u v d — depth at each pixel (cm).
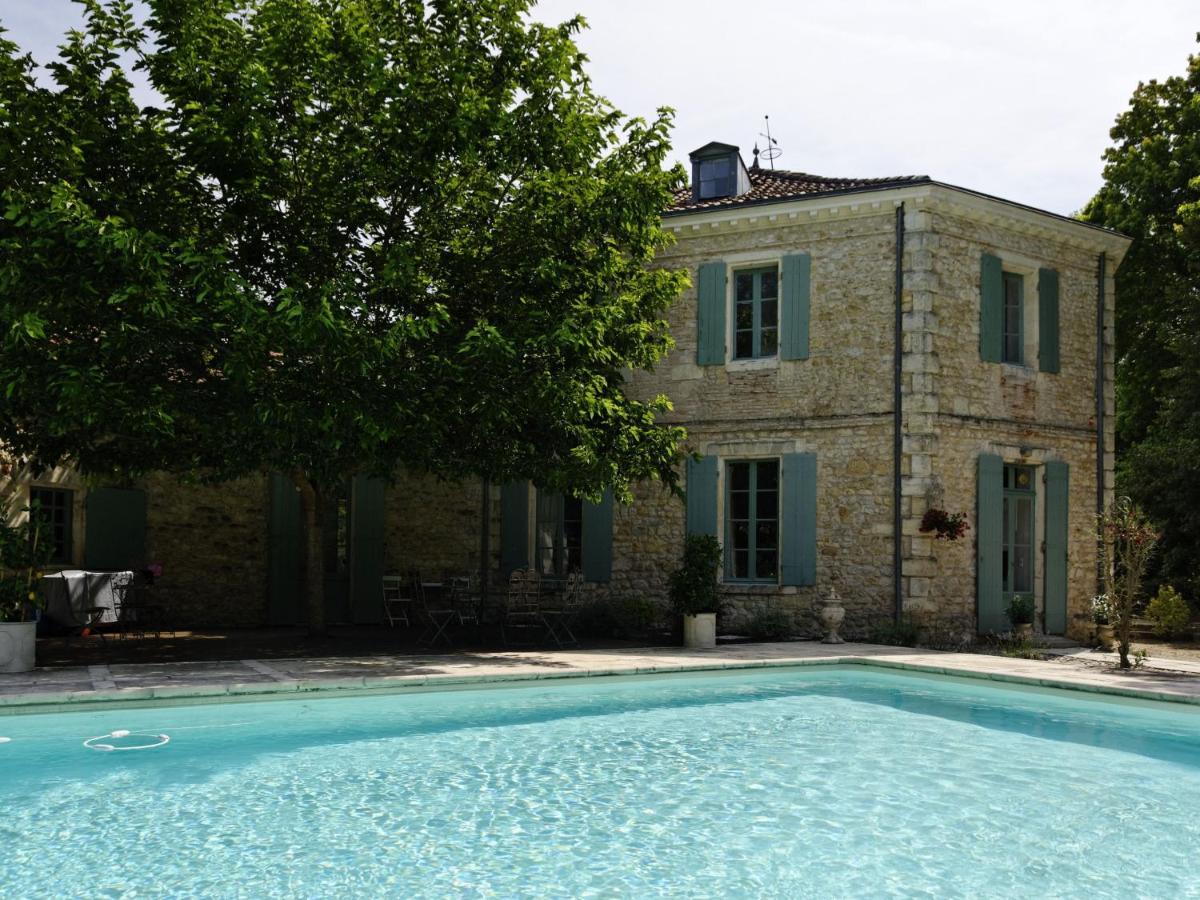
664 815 620
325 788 664
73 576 1370
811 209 1509
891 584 1434
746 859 543
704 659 1151
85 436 1159
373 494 1689
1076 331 1636
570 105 1160
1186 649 1495
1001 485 1503
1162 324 2153
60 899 468
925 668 1109
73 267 935
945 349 1462
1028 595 1545
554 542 1702
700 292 1602
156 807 613
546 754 772
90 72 1055
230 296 938
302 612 1658
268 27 1056
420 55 1100
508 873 515
